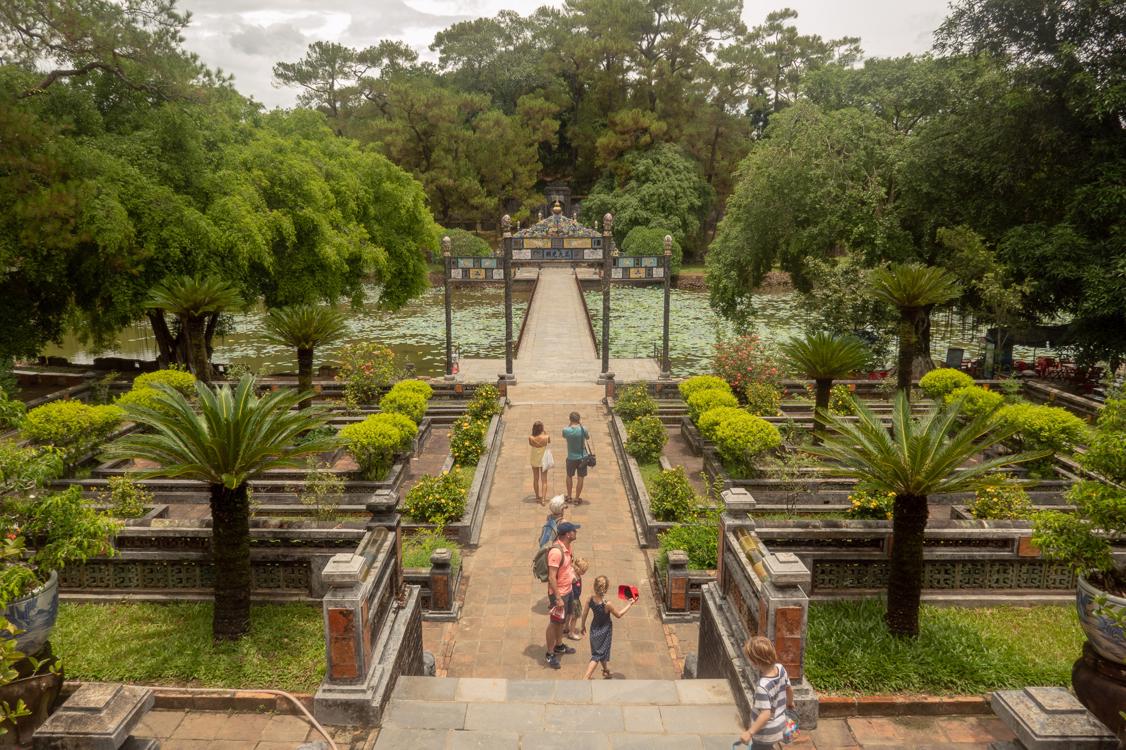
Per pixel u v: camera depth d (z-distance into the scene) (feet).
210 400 23.48
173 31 64.95
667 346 76.43
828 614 24.23
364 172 95.71
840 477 43.09
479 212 200.95
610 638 26.37
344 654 18.80
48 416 43.42
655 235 175.22
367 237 90.43
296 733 18.84
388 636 21.49
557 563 27.94
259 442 22.58
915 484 21.88
